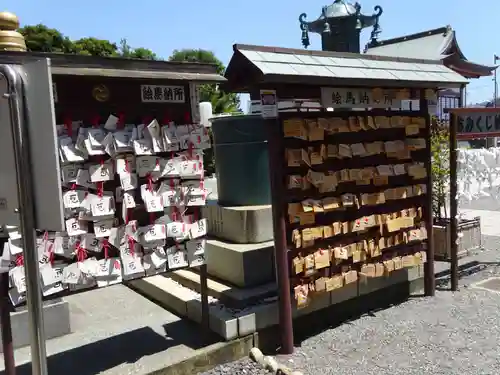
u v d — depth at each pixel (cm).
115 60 326
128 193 347
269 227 518
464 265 685
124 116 347
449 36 1495
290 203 412
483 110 586
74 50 1922
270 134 400
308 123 421
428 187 529
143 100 355
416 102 633
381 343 430
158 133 354
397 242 501
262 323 422
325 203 431
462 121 565
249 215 507
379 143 476
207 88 1750
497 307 512
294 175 411
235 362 398
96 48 2012
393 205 502
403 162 507
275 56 396
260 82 377
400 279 548
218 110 1748
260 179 543
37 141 197
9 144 201
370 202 469
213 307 443
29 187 201
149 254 359
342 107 444
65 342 423
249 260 477
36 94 194
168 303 500
